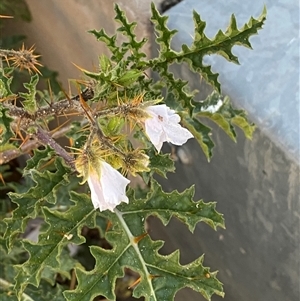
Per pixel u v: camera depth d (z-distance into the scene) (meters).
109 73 0.23
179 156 0.36
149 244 0.27
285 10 0.31
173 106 0.30
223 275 0.40
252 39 0.30
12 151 0.32
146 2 0.33
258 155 0.29
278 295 0.35
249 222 0.33
